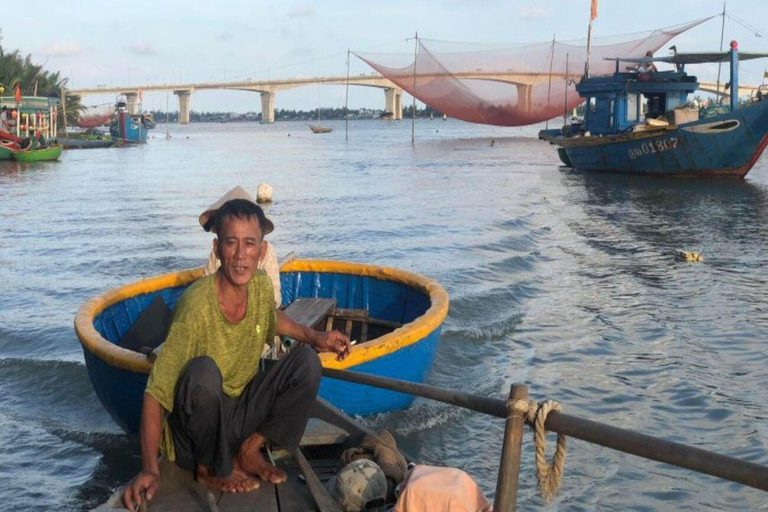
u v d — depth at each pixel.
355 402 5.88
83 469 5.62
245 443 3.70
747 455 5.77
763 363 7.78
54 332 8.95
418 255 13.92
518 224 18.19
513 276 12.02
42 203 23.47
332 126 165.00
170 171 37.62
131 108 132.38
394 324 7.34
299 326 4.08
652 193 25.73
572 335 8.79
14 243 15.87
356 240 15.86
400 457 4.02
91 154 54.34
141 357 5.36
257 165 41.66
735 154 28.69
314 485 3.60
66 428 6.30
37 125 50.88
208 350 3.43
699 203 22.84
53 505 5.11
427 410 6.45
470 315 9.57
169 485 3.61
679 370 7.58
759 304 10.19
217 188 28.56
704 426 6.31
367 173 35.25
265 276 3.60
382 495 3.63
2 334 8.88
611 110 34.06
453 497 3.27
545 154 52.00
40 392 7.09
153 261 13.74
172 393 3.39
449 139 82.56
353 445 4.21
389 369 5.91
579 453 5.82
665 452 2.65
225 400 3.60
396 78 50.09
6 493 5.24
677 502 5.12
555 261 13.48
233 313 3.45
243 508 3.48
